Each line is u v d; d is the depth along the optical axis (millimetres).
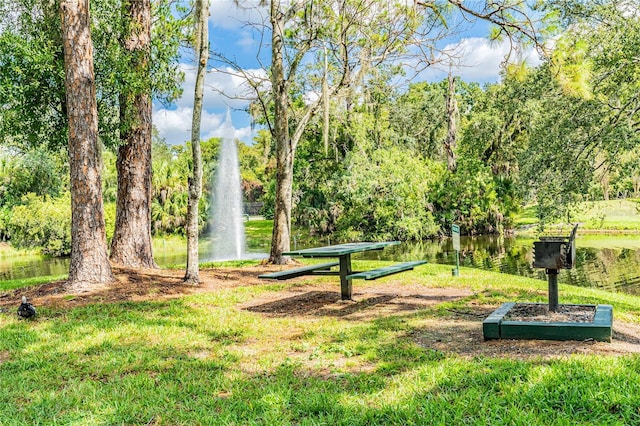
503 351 5066
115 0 11922
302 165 29219
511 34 10352
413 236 28234
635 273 16016
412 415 3693
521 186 15383
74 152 9578
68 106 9539
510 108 27891
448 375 4402
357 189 26609
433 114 37969
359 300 8641
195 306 8375
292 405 4117
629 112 13594
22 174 34906
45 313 7930
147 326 6977
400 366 4895
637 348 5094
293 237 30594
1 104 11000
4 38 10656
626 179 15625
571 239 5855
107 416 4082
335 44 13516
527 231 31094
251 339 6352
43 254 32094
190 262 10578
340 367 5051
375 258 21156
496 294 8758
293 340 6195
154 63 12594
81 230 9773
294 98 17953
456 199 29766
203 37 9664
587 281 14906
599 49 12977
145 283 10219
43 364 5559
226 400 4328
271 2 13594
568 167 14195
